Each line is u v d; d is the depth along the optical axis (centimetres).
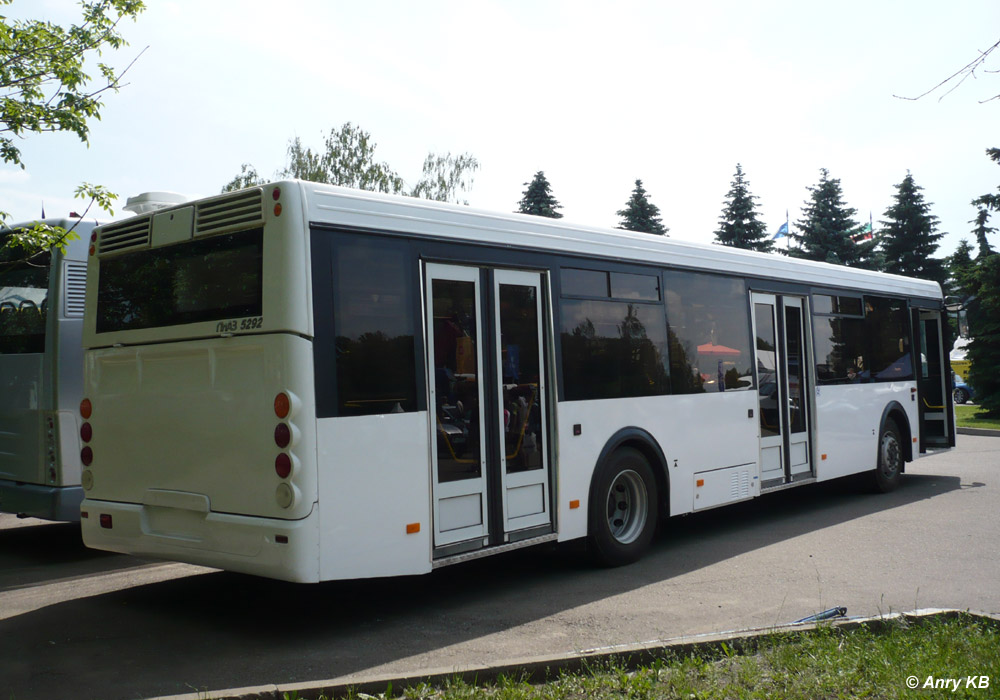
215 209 604
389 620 625
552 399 727
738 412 946
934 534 910
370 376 586
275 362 555
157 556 625
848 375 1149
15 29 891
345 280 580
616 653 492
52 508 845
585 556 793
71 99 920
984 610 624
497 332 685
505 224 703
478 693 439
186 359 610
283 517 546
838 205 4325
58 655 541
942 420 1380
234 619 630
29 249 834
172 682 489
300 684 440
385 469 587
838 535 919
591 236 786
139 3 955
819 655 488
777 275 1034
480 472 657
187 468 605
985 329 2688
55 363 855
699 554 840
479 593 704
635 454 811
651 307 845
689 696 439
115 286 676
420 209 638
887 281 1272
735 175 4316
